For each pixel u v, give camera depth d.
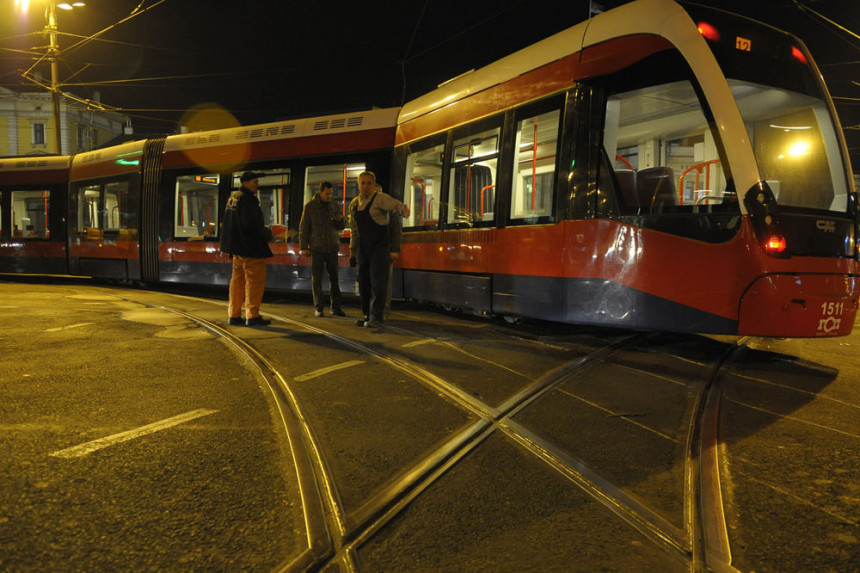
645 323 5.54
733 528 2.27
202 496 2.45
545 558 2.04
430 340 6.07
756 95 5.39
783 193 5.26
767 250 4.98
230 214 6.75
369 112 9.71
